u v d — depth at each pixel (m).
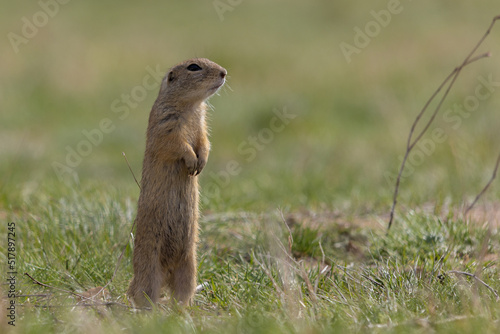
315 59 39.75
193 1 56.62
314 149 25.91
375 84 33.94
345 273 11.71
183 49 41.50
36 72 38.12
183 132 11.98
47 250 13.64
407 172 21.14
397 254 13.41
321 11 50.69
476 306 9.41
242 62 38.84
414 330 8.88
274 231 14.30
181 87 12.09
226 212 17.02
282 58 39.59
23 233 14.31
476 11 46.38
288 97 32.50
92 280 12.51
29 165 23.55
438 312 9.66
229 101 32.25
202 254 13.72
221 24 48.91
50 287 11.95
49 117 32.94
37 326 9.64
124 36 45.41
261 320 9.43
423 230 14.04
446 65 34.88
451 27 42.44
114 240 14.08
